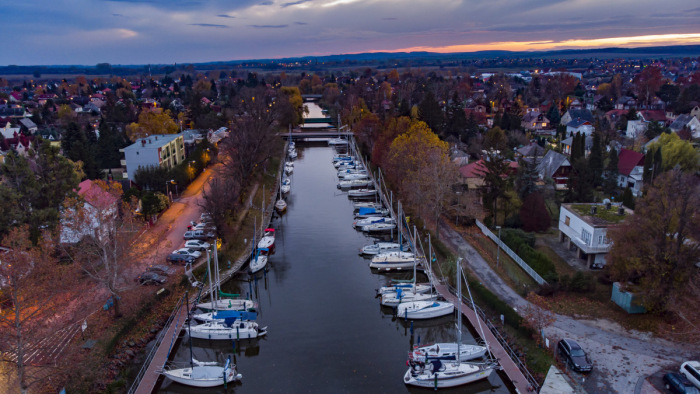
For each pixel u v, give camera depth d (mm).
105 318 51750
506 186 82688
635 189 95938
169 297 59906
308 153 169625
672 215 48344
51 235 56625
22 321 39250
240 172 100500
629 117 164000
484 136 139750
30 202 69812
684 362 41062
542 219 77438
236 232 81562
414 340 53844
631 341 46812
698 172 94625
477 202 87438
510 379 43188
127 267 56719
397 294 60750
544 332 48125
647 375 41531
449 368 45688
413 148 94375
